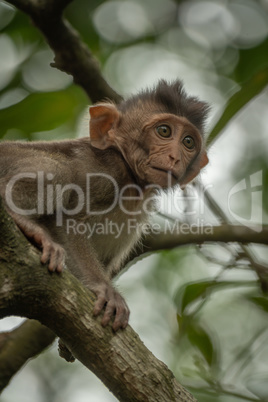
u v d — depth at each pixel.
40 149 10.79
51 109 13.97
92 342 8.59
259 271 11.91
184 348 13.68
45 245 8.66
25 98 13.70
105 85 12.65
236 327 15.28
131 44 17.42
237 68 16.77
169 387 8.70
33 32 15.47
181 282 15.71
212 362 12.12
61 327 8.55
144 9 18.02
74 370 15.85
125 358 8.63
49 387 15.55
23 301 8.32
